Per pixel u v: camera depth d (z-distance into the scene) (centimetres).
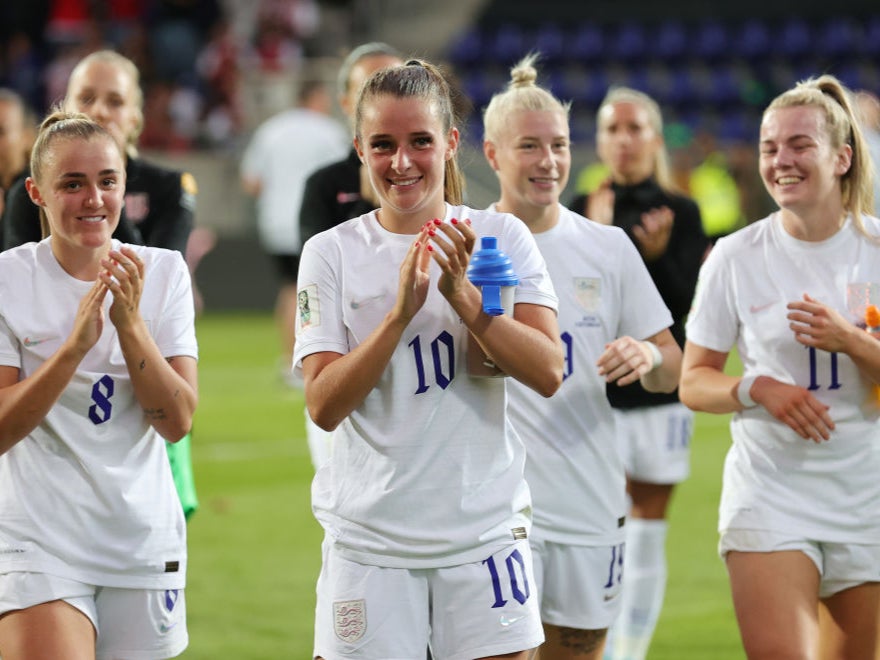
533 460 1476
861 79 8288
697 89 8256
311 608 2202
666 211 2000
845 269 1428
